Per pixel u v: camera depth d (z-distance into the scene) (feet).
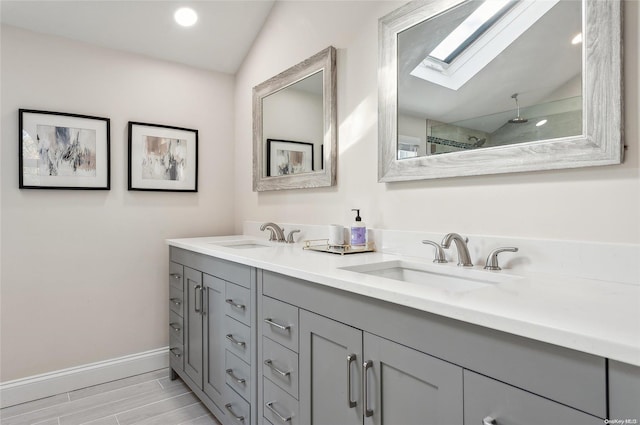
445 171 4.69
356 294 3.44
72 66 7.35
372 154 5.79
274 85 7.73
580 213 3.60
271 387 4.68
